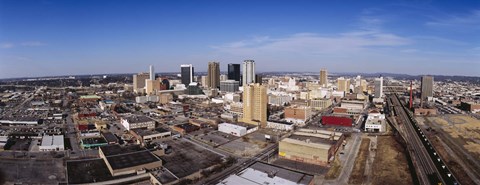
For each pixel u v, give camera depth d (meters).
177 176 166.25
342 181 161.88
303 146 196.00
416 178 165.50
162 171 173.75
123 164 170.38
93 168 173.62
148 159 180.88
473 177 169.25
